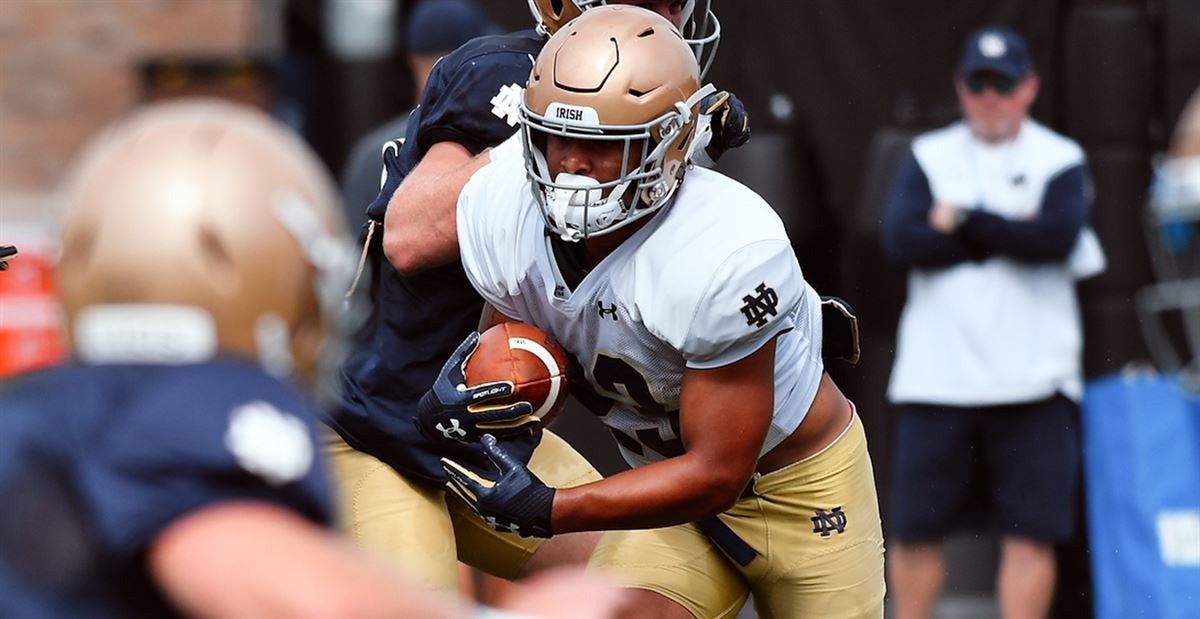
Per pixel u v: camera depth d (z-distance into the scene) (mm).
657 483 10141
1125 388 17906
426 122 11695
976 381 17609
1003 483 17766
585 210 9586
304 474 5328
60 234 5621
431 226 11125
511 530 10500
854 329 11609
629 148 9609
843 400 11898
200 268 5492
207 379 5383
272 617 4895
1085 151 19750
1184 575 17469
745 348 9852
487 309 11312
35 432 5383
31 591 5227
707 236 9852
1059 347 17625
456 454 11953
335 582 4965
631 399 10805
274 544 5039
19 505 5293
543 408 10570
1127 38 19609
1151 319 19281
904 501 17984
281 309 5645
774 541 11633
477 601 17031
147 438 5227
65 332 5652
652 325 9922
